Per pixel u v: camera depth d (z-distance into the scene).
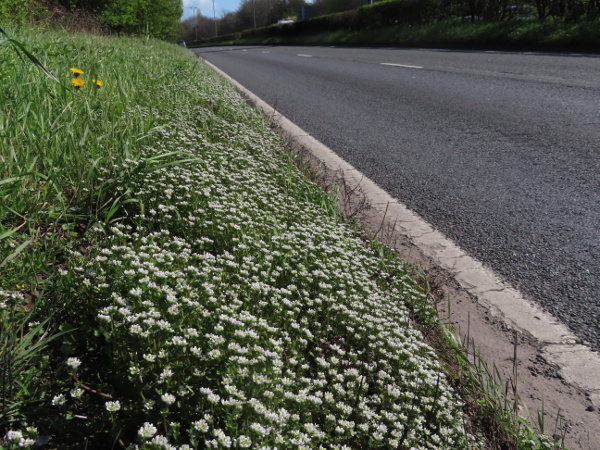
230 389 1.60
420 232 3.70
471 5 21.09
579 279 2.92
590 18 15.24
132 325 1.73
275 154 5.06
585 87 8.16
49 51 5.79
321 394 1.87
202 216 2.97
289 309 2.37
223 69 17.61
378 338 2.27
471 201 4.15
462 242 3.50
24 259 2.24
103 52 8.00
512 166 4.88
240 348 1.81
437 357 2.38
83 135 3.44
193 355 1.74
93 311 1.98
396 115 7.63
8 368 1.58
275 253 2.69
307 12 59.41
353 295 2.57
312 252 2.86
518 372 2.30
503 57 13.69
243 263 2.48
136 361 1.72
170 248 2.58
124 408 1.64
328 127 7.13
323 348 2.28
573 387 2.19
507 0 19.56
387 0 28.09
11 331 1.76
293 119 7.83
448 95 8.82
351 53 21.53
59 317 2.00
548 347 2.43
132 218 2.97
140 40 17.00
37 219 2.63
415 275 3.13
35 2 13.14
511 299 2.82
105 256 2.22
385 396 1.98
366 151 5.82
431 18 24.36
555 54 13.25
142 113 4.68
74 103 4.05
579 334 2.49
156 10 24.33
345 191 4.45
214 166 3.95
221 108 6.50
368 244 3.52
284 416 1.64
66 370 1.78
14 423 1.58
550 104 7.25
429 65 13.45
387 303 2.64
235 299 2.10
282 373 1.94
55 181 2.85
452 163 5.15
